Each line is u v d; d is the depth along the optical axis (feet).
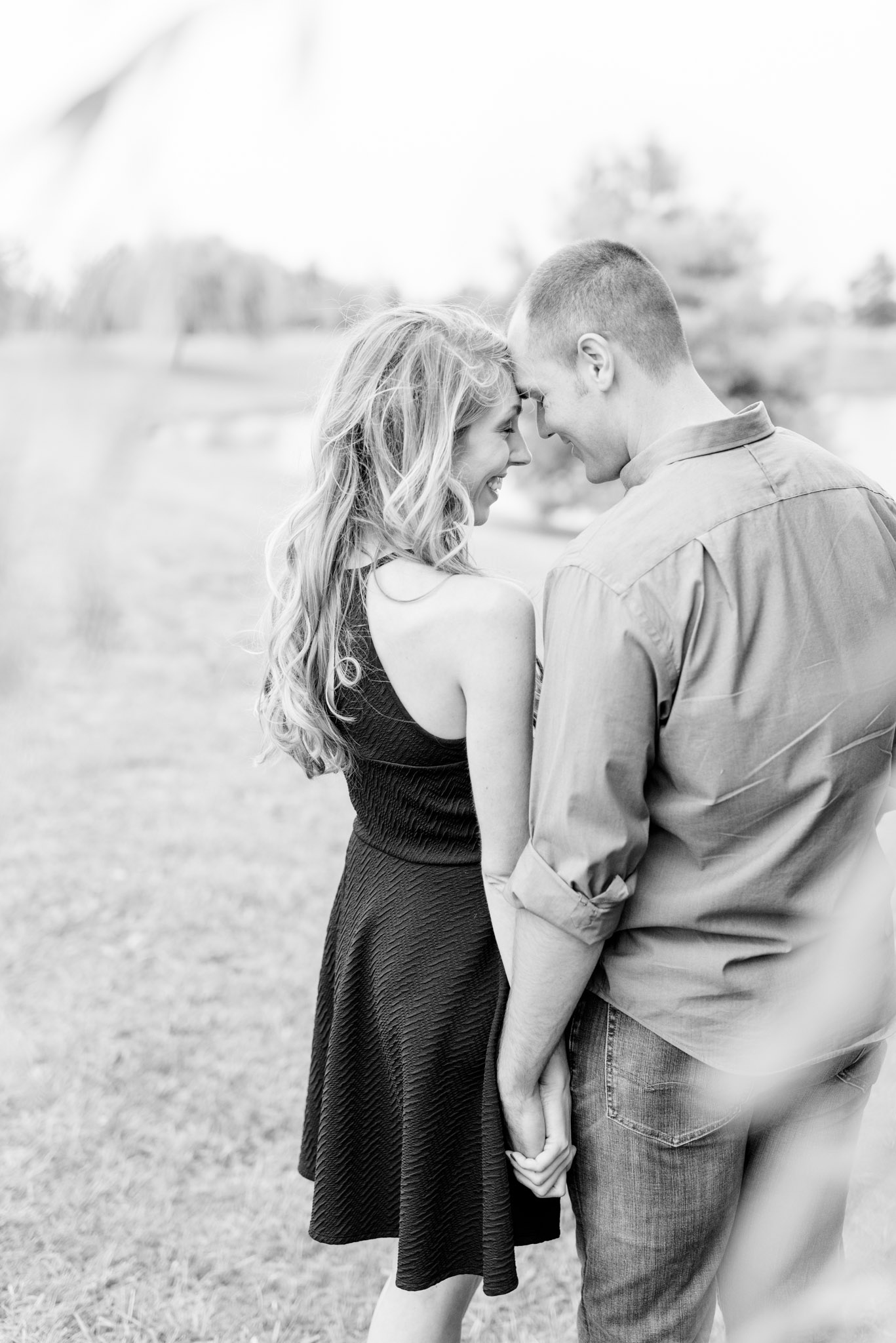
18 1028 10.95
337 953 5.81
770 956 4.53
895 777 4.61
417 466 4.92
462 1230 5.44
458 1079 5.26
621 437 5.03
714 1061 4.64
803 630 4.33
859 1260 3.22
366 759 5.30
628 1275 5.03
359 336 5.08
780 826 4.42
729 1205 4.93
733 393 24.79
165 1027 11.03
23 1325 7.41
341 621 5.14
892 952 4.25
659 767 4.53
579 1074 5.03
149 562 26.66
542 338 5.00
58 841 15.49
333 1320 7.59
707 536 4.30
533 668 4.91
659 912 4.67
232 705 21.08
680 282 25.05
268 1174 9.04
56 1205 8.57
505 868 5.05
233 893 14.10
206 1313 7.57
